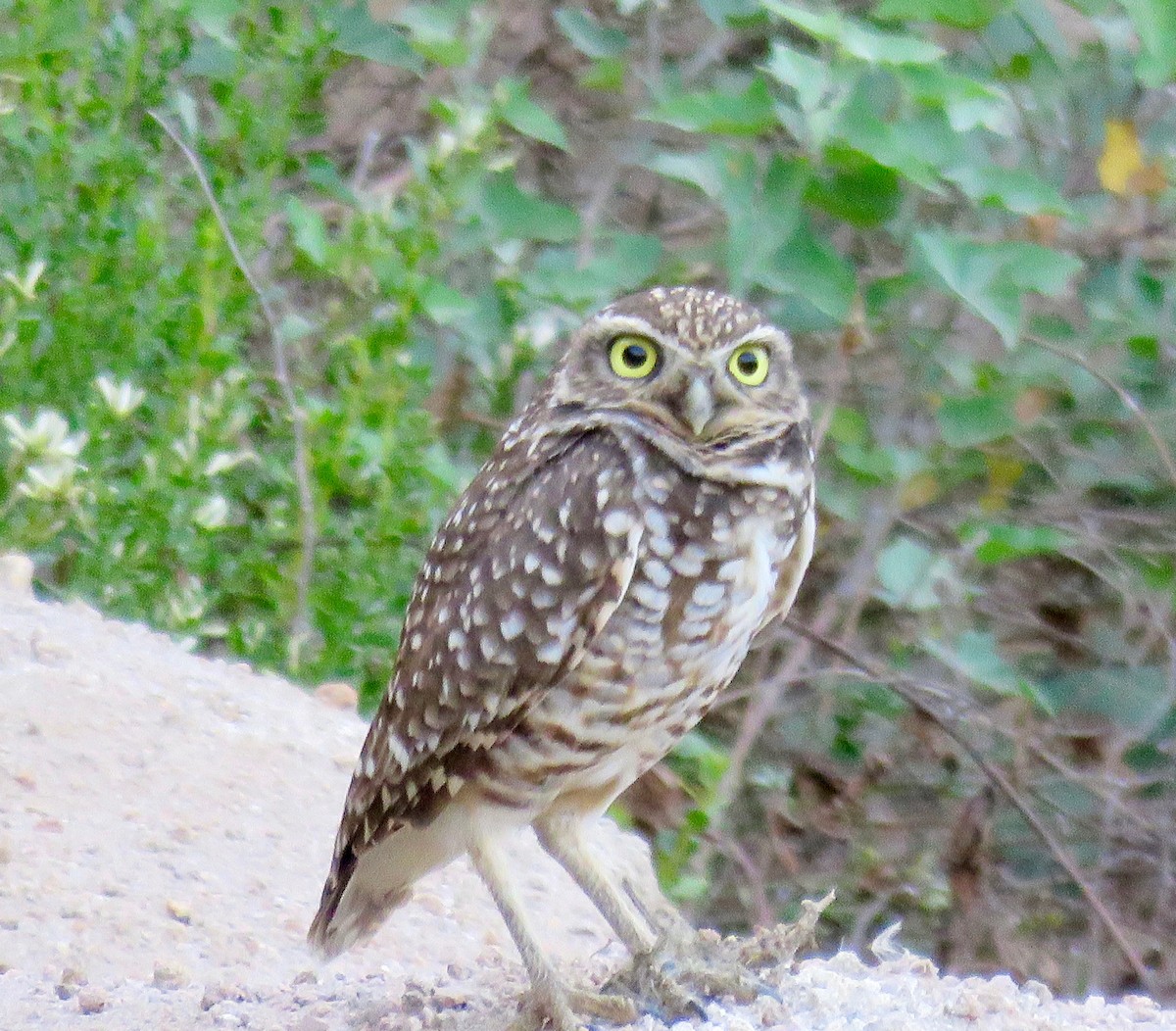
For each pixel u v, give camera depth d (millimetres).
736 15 12289
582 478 7258
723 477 7297
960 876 13328
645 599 7230
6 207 11547
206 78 13367
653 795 12531
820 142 10312
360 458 11258
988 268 10711
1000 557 12273
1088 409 13289
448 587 7465
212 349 11156
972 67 12789
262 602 11953
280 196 13203
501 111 11422
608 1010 6828
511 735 7305
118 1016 7156
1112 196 13195
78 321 11227
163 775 10227
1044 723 13867
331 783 10531
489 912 9852
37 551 11812
